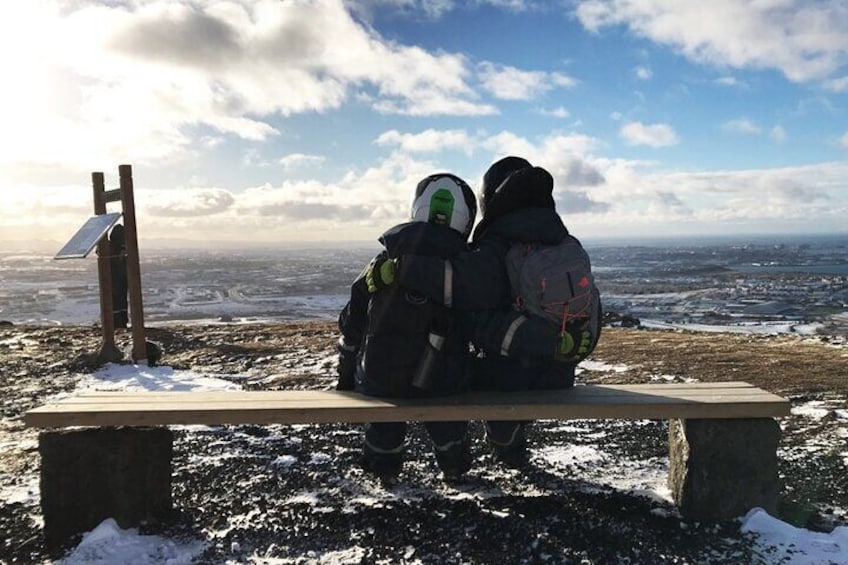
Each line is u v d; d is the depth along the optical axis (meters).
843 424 4.04
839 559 2.36
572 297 2.77
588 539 2.58
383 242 2.86
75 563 2.42
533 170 2.97
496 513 2.82
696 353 6.76
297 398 2.87
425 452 3.71
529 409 2.72
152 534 2.64
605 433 4.07
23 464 3.52
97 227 6.17
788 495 2.98
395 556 2.46
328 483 3.20
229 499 3.00
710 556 2.44
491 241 2.90
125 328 8.95
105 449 2.66
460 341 2.91
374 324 2.84
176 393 3.01
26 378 5.83
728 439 2.74
